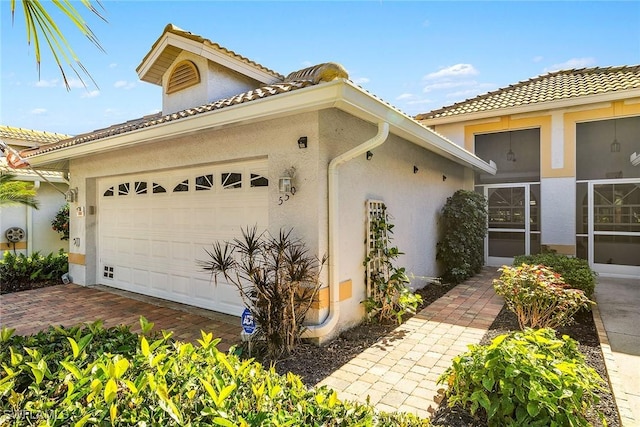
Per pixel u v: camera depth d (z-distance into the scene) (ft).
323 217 16.06
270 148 17.33
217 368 7.87
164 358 7.96
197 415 6.28
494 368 9.33
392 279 19.60
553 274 16.92
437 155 30.27
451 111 39.29
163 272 24.29
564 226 33.27
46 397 6.61
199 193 21.94
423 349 15.64
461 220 29.66
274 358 14.53
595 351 15.07
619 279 30.12
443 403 10.96
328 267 16.33
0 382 6.73
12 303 23.66
